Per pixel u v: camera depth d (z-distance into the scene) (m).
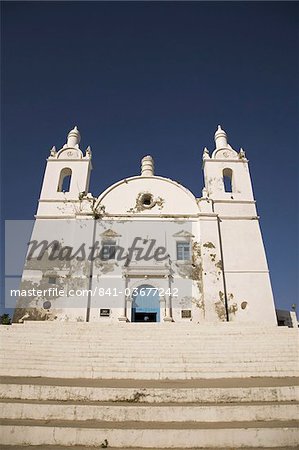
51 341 13.95
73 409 7.64
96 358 12.03
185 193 27.22
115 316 22.61
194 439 6.66
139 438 6.66
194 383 9.95
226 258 24.69
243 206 27.00
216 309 22.62
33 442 6.67
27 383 9.55
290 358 12.35
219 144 31.42
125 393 8.62
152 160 30.84
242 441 6.66
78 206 26.30
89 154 29.39
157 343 13.80
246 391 8.70
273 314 22.89
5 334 14.76
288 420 7.60
